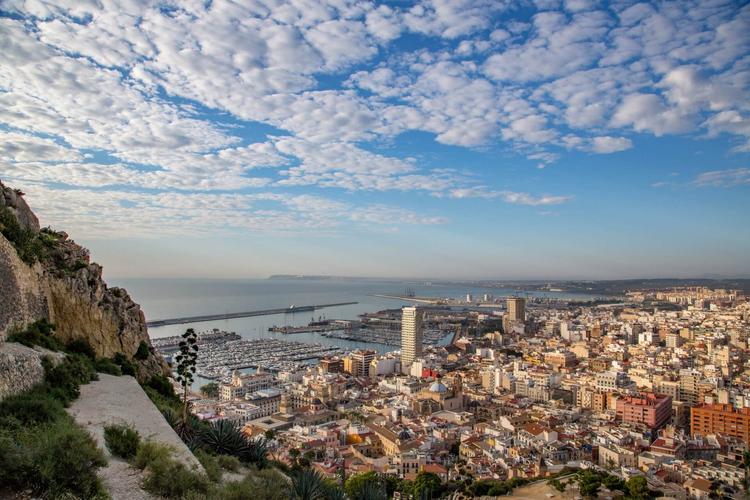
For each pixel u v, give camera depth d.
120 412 50.47
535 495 146.00
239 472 53.09
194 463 42.22
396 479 154.50
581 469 164.75
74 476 33.19
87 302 74.44
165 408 63.50
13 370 46.31
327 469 157.75
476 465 177.62
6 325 54.12
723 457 177.50
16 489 31.06
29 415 41.34
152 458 39.62
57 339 64.88
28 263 62.66
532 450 190.88
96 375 62.97
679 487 154.00
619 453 183.00
